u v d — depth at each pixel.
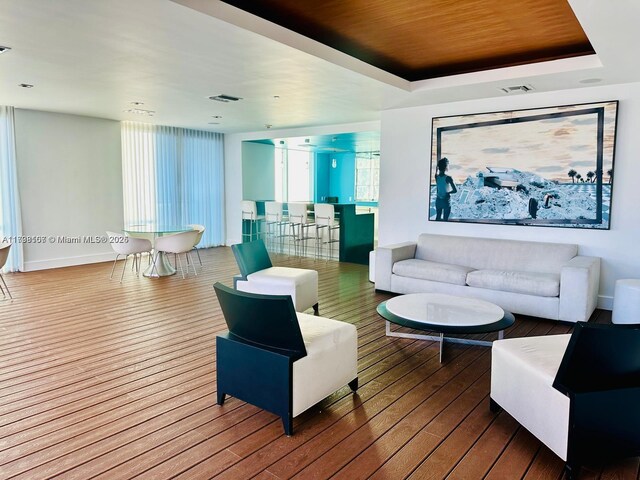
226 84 4.75
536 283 4.38
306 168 13.25
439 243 5.61
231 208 9.73
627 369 2.03
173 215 8.64
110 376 3.17
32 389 2.96
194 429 2.48
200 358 3.51
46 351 3.63
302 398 2.47
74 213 7.32
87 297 5.35
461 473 2.11
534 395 2.24
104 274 6.69
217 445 2.33
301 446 2.32
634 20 2.82
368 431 2.47
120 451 2.27
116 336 4.00
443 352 3.67
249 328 2.54
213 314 4.69
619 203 4.69
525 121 5.13
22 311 4.75
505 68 4.43
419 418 2.62
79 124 7.26
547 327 4.27
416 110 6.00
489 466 2.17
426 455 2.25
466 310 3.57
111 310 4.81
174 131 8.55
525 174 5.18
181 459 2.21
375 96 5.29
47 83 4.77
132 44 3.42
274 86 4.84
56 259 7.18
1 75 4.42
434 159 5.85
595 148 4.74
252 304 2.38
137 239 6.22
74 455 2.24
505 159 5.30
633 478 2.07
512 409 2.45
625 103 4.57
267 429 2.49
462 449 2.31
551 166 5.01
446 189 5.78
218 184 9.55
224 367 2.68
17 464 2.16
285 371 2.38
